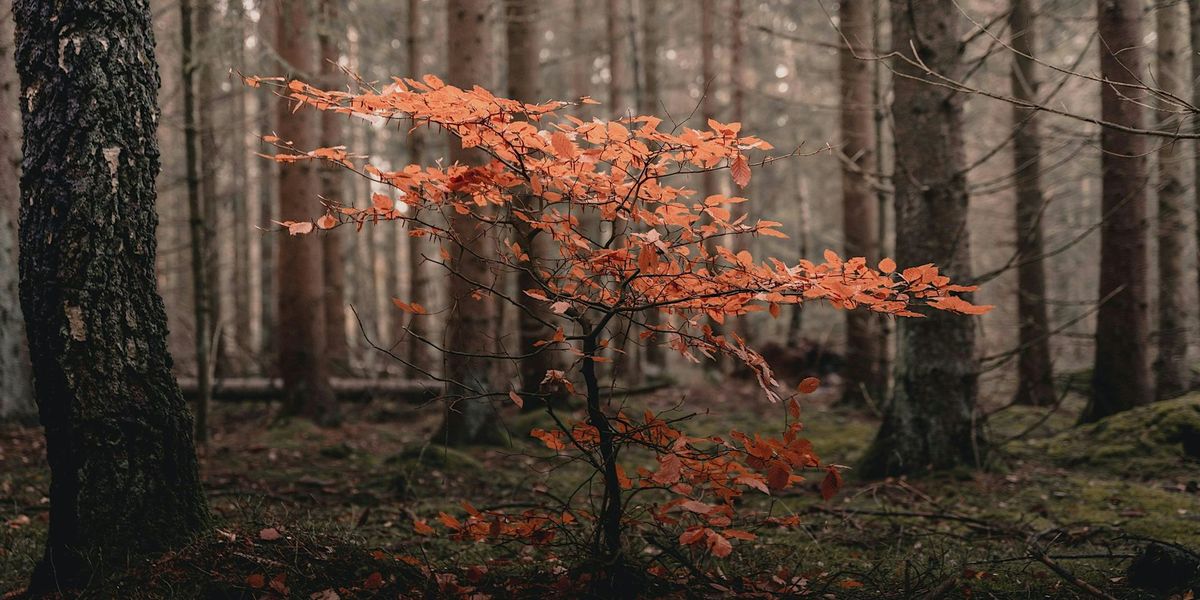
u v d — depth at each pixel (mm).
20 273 2992
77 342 2934
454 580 3053
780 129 19766
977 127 13008
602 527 3162
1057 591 3207
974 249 16469
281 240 9117
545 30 20688
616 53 12914
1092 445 6387
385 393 10492
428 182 2885
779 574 3252
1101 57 6512
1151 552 3244
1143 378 6934
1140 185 6504
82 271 2936
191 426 3283
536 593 3070
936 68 5758
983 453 5828
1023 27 8008
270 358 12625
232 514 4039
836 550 3955
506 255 3094
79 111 2934
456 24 7293
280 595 2826
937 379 5828
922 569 3514
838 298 2656
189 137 7074
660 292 2828
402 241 24844
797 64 15570
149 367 3121
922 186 5770
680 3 16984
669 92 20453
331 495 5336
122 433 3012
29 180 2957
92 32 2957
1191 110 2830
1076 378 9820
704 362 13742
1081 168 11164
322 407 9102
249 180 16375
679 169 2660
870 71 9734
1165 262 8914
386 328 21328
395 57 12422
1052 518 4582
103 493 2965
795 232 22859
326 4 8555
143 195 3115
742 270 2666
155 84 3207
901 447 5875
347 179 17125
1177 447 5996
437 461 6270
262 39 7484
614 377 2979
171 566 2912
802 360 12461
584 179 2727
